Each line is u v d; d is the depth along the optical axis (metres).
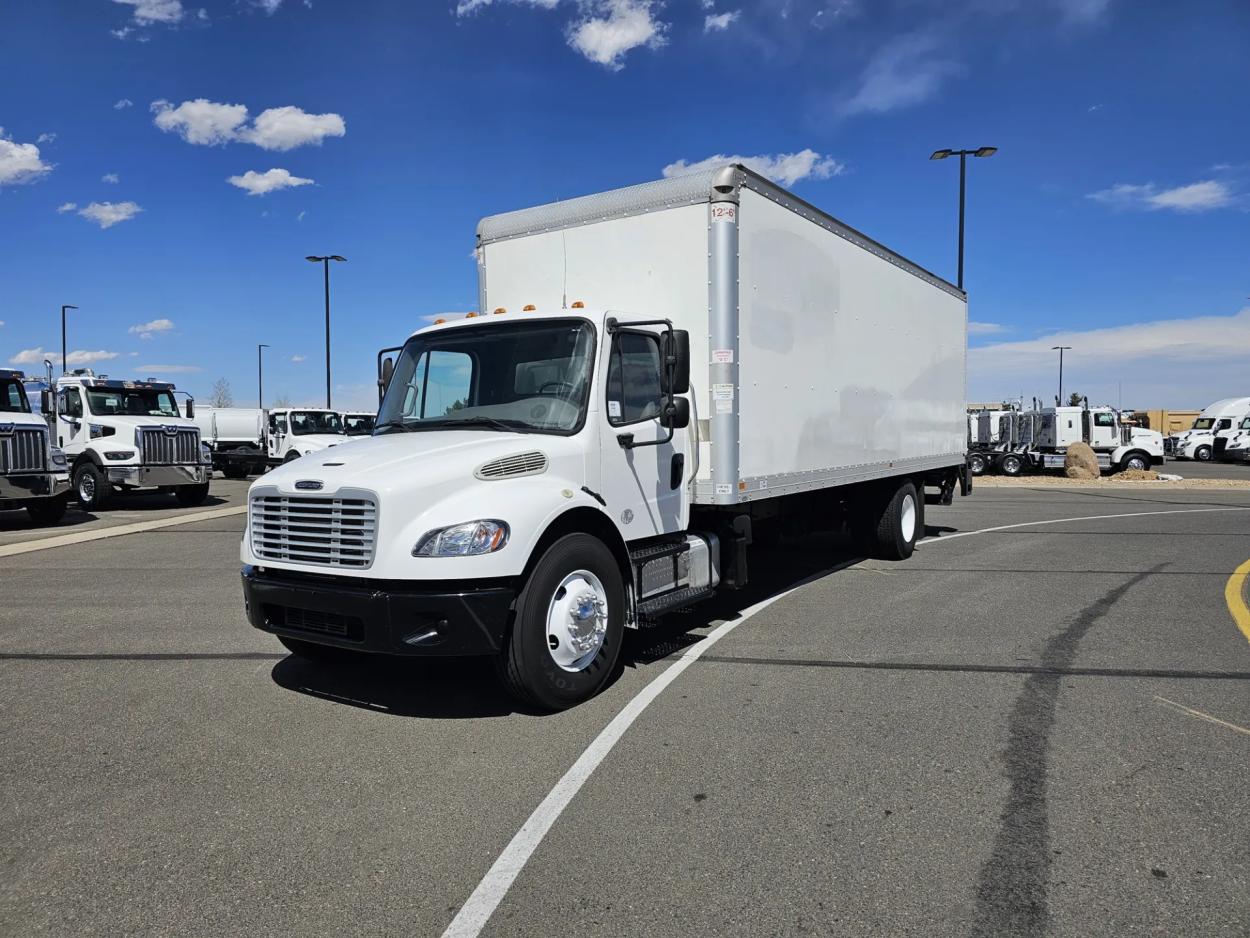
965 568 10.13
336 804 3.79
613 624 5.34
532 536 4.73
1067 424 31.77
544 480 5.09
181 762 4.27
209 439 30.31
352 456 5.11
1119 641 6.58
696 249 6.48
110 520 16.11
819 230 7.94
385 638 4.50
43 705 5.16
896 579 9.38
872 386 9.31
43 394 16.86
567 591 5.03
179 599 8.37
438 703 5.18
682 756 4.31
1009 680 5.57
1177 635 6.77
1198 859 3.27
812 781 4.00
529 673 4.78
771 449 7.14
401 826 3.57
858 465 9.00
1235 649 6.34
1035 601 8.12
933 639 6.66
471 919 2.89
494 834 3.49
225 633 6.96
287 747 4.46
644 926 2.84
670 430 6.02
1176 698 5.20
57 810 3.74
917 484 11.34
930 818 3.62
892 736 4.57
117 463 17.64
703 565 6.68
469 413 5.88
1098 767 4.15
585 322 5.68
